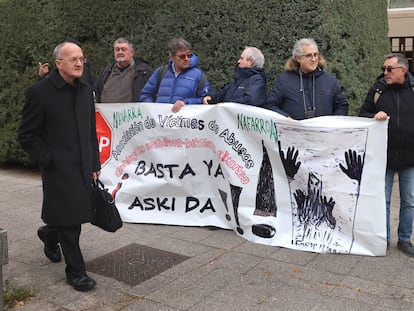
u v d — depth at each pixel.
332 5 5.64
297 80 4.43
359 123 4.14
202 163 4.89
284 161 4.44
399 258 4.18
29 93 3.47
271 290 3.62
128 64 5.60
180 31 6.25
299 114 4.39
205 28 6.09
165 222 5.05
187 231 4.89
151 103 5.01
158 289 3.67
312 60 4.31
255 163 4.58
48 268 4.05
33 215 5.50
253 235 4.59
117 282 3.79
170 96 5.09
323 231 4.36
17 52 7.54
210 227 4.94
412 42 12.23
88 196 3.63
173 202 5.06
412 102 4.12
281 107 4.54
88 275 3.92
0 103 7.70
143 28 6.50
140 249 4.46
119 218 3.81
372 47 6.98
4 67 7.64
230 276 3.87
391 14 12.30
